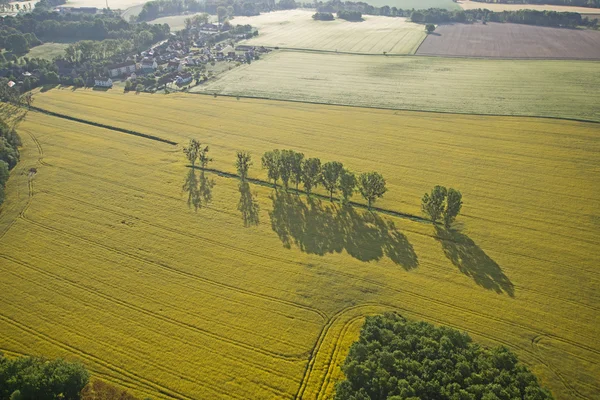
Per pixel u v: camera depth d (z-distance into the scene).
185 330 65.81
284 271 77.38
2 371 52.22
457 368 50.25
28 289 73.75
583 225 88.75
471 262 79.06
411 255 81.19
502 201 97.50
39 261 80.06
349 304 70.25
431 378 49.72
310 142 127.38
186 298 71.75
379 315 62.16
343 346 62.97
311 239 86.00
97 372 59.25
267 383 57.81
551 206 95.25
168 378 58.44
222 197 100.31
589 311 68.00
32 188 103.44
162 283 74.94
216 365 60.28
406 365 51.16
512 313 67.88
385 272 76.88
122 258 80.94
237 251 82.62
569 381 57.28
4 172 102.56
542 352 61.38
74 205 97.00
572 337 63.56
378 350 53.88
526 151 119.25
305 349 62.69
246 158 106.06
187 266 78.88
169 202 98.25
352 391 50.41
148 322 67.25
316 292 72.62
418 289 73.00
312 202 98.50
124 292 73.06
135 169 112.50
